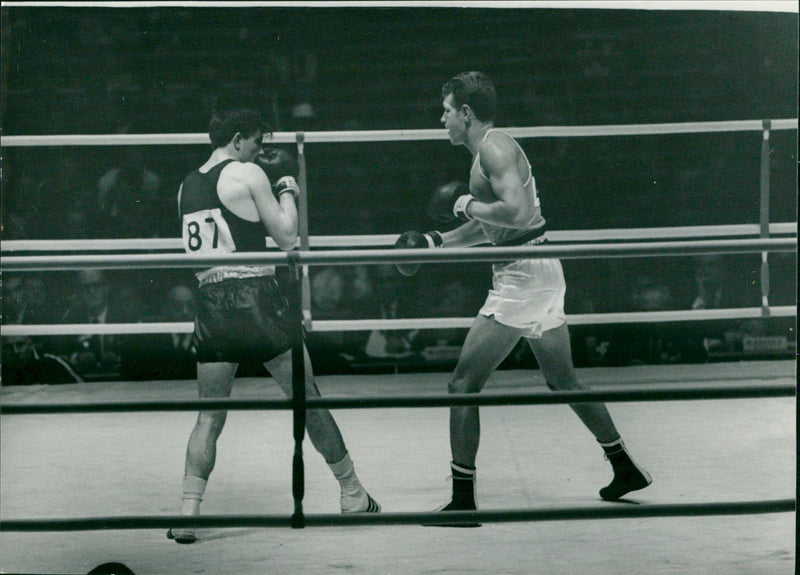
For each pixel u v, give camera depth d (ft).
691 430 13.23
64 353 17.95
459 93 9.89
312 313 19.01
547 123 20.26
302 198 15.92
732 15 19.84
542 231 10.20
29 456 12.25
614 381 16.63
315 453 12.34
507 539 8.90
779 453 11.87
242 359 9.25
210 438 9.14
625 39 20.04
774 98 20.11
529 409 14.93
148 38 19.90
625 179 20.01
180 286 18.52
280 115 20.30
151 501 10.12
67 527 6.98
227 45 20.03
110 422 14.49
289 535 9.14
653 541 8.76
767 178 16.15
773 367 18.06
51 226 19.35
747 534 8.92
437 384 16.98
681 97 20.20
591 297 19.04
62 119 19.70
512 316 9.53
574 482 10.69
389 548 8.66
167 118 20.11
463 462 9.35
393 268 19.12
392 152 20.24
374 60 20.22
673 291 19.07
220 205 9.30
